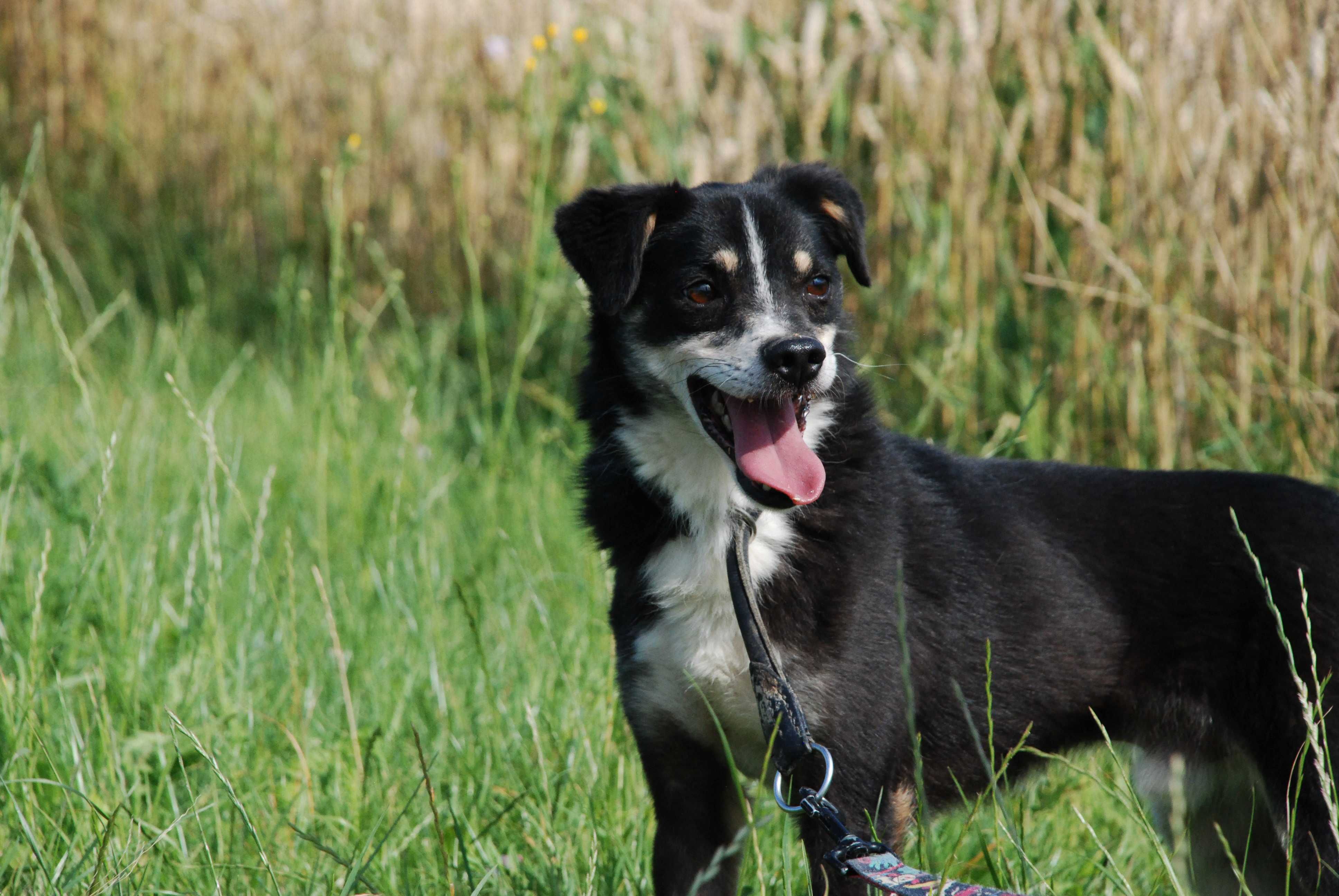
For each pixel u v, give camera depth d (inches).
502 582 240.5
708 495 157.4
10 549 222.2
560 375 357.4
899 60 307.7
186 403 207.5
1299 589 155.3
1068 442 279.0
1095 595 165.2
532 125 356.8
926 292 316.8
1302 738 152.6
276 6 473.7
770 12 350.3
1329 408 258.2
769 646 147.6
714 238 165.3
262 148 478.6
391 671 206.1
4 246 209.0
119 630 197.3
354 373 315.6
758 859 145.0
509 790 178.7
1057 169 309.1
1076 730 167.9
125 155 512.7
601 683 197.3
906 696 153.5
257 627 215.3
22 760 169.0
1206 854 178.4
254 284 462.6
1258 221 269.9
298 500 272.2
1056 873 164.9
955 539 163.9
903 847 154.6
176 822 147.3
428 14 430.0
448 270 417.7
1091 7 289.6
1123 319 286.0
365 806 169.6
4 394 312.8
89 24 526.9
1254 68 277.0
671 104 362.3
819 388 155.2
